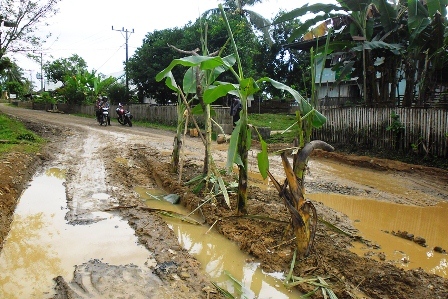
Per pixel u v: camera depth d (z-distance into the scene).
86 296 3.41
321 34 14.77
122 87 31.47
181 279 3.76
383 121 11.34
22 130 14.92
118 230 5.11
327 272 3.76
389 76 13.57
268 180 8.32
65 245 4.59
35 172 8.77
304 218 4.04
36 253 4.36
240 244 4.61
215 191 6.33
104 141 14.27
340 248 4.35
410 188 7.77
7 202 5.93
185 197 6.45
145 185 7.72
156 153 11.23
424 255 4.44
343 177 8.77
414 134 10.41
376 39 12.88
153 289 3.54
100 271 3.89
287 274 3.83
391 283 3.46
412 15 10.79
